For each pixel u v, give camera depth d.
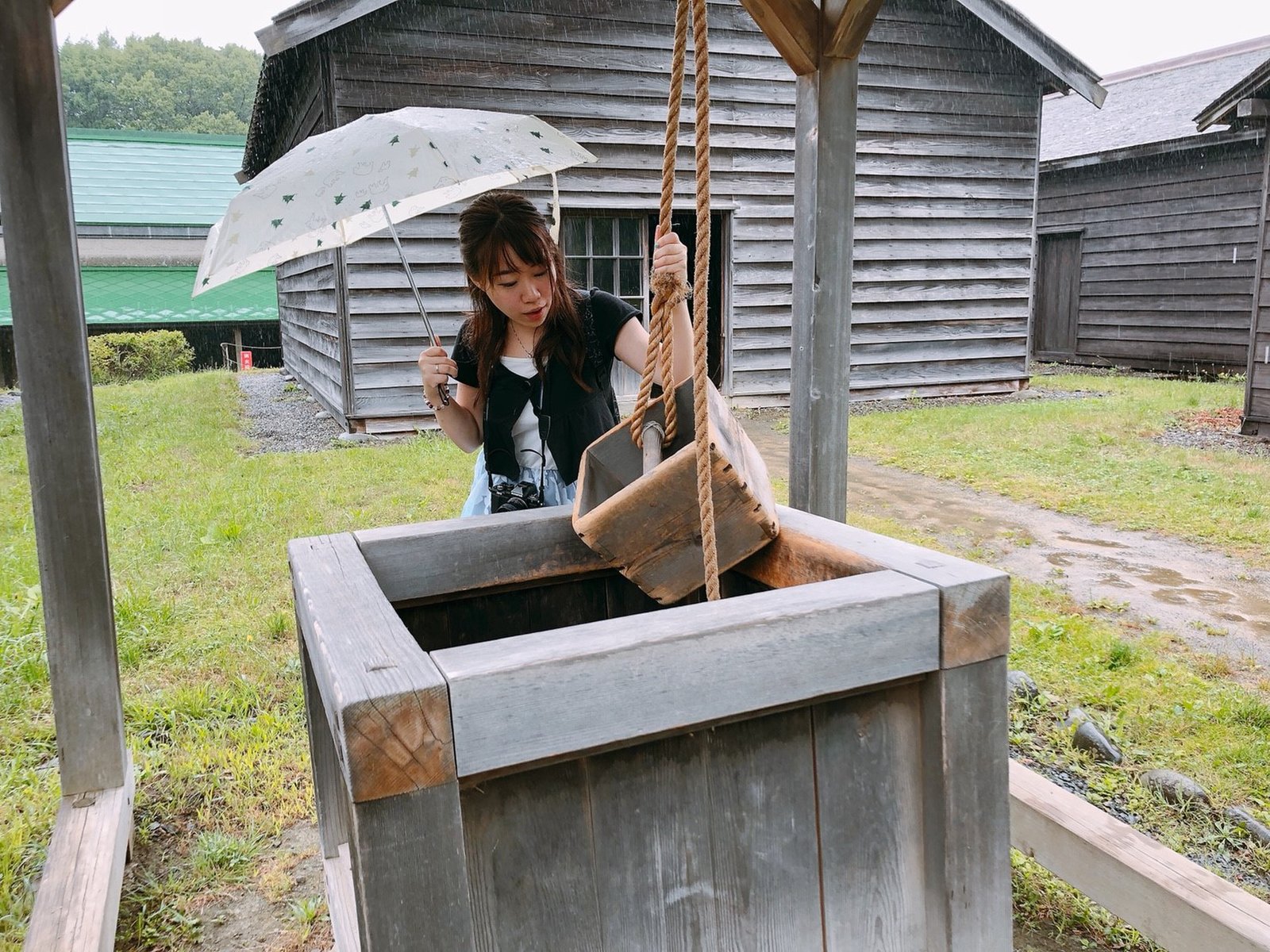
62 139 2.15
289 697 3.32
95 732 2.36
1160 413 9.30
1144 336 13.55
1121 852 1.85
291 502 6.03
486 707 0.95
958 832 1.24
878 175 10.43
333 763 1.74
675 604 1.86
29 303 2.17
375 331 8.71
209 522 5.55
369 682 0.93
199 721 3.14
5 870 2.29
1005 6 9.70
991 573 1.24
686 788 1.10
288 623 3.92
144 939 2.15
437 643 1.68
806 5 2.38
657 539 1.49
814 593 1.17
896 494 6.32
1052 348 15.34
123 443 8.59
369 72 8.31
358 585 1.30
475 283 2.10
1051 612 4.06
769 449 8.08
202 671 3.54
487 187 2.73
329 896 1.64
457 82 8.64
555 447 2.21
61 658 2.31
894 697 1.22
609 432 1.72
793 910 1.19
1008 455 7.43
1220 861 2.29
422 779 0.93
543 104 9.00
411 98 8.49
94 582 2.31
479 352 2.24
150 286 20.34
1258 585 4.43
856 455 7.65
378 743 0.91
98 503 2.30
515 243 1.95
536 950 1.04
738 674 1.08
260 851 2.46
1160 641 3.71
